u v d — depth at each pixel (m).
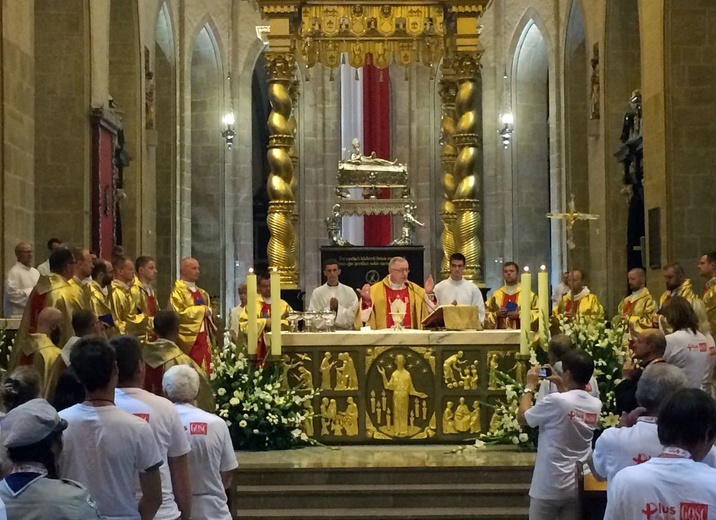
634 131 20.00
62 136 17.95
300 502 9.77
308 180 26.36
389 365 11.55
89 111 18.16
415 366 11.55
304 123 26.38
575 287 14.09
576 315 13.01
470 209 14.26
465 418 11.53
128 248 21.28
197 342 12.55
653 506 4.38
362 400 11.52
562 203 23.83
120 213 20.59
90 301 10.44
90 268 10.86
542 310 11.05
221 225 25.95
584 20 22.50
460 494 9.80
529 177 25.83
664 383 5.62
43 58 17.94
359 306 12.82
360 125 26.23
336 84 26.44
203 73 25.89
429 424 11.55
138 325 12.46
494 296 14.20
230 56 26.05
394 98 26.55
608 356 10.84
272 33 13.43
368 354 11.55
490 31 25.98
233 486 8.26
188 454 6.53
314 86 26.41
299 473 10.01
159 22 23.67
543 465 7.35
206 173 25.98
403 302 13.11
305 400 11.39
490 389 11.52
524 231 25.86
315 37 13.52
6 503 4.50
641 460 5.65
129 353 6.08
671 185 17.41
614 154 21.22
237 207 26.23
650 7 18.06
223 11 25.72
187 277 12.84
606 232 21.47
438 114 26.38
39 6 17.92
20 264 13.46
